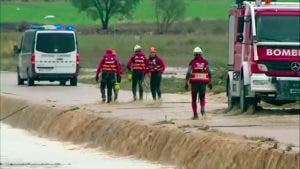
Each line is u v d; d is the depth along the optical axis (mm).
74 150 59719
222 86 93250
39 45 104625
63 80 106875
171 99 81625
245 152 45312
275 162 43000
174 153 51469
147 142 55188
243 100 66062
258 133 53594
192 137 50594
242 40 66688
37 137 68500
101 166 51219
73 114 68688
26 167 51625
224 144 47312
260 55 64375
